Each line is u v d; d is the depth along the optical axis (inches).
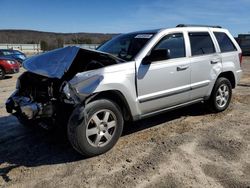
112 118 167.9
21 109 160.7
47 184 137.9
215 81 231.6
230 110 251.6
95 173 146.7
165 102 194.2
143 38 194.7
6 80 516.7
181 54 204.7
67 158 164.9
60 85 162.9
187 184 133.8
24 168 154.7
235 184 133.0
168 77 192.5
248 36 1202.0
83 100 156.2
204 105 242.1
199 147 174.1
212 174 142.1
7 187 136.6
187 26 219.0
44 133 203.5
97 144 163.0
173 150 170.2
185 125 214.8
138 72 175.9
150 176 141.6
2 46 2322.8
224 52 240.4
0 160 164.9
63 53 173.5
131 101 174.2
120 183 136.5
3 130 212.5
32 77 181.6
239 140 183.0
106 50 206.7
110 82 162.4
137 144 180.9
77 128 153.7
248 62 822.5
